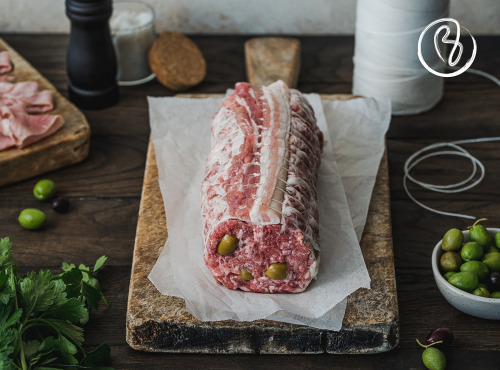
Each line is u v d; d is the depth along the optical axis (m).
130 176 1.13
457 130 1.19
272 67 1.25
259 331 0.93
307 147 1.01
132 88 1.28
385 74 1.18
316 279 0.96
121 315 0.97
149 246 1.00
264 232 0.92
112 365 0.93
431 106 1.22
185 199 1.05
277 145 0.98
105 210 1.09
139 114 1.23
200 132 1.13
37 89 1.20
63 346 0.90
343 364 0.93
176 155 1.10
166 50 1.26
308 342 0.93
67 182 1.12
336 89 1.27
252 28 1.39
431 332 0.93
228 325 0.93
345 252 0.98
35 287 0.91
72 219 1.08
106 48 1.20
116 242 1.05
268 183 0.95
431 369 0.91
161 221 1.03
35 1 1.36
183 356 0.94
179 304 0.94
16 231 1.06
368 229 1.02
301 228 0.93
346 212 1.03
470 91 1.26
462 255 0.96
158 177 1.08
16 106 1.13
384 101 1.17
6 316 0.88
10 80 1.22
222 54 1.34
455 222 1.06
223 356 0.94
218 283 0.96
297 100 1.06
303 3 1.36
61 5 1.37
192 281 0.96
